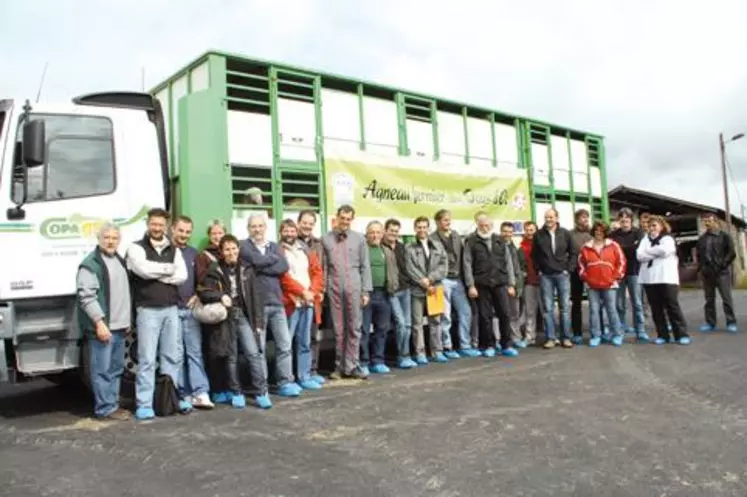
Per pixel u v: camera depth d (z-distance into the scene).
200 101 6.59
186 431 5.02
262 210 7.03
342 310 7.14
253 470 4.02
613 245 9.16
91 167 5.97
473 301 8.79
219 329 5.73
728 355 7.87
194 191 6.48
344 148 7.89
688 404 5.46
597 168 12.48
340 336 7.16
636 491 3.53
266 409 5.73
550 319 9.11
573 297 9.63
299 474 3.92
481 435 4.66
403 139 8.63
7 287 5.44
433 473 3.88
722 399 5.61
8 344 5.58
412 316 8.16
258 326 5.87
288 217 7.27
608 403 5.56
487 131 9.99
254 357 5.86
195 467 4.11
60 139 5.85
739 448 4.23
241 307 5.85
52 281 5.64
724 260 10.29
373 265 7.61
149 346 5.55
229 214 6.71
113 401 5.56
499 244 8.62
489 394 6.06
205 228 6.50
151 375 5.57
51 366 5.69
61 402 6.61
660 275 9.09
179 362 5.73
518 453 4.23
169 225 6.35
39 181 5.69
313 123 7.64
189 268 5.90
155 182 6.33
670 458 4.06
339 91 7.98
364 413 5.44
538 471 3.88
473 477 3.80
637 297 9.65
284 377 6.36
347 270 7.09
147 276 5.48
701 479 3.69
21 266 5.52
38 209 5.64
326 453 4.33
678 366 7.27
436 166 9.04
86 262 5.41
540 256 9.12
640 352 8.38
